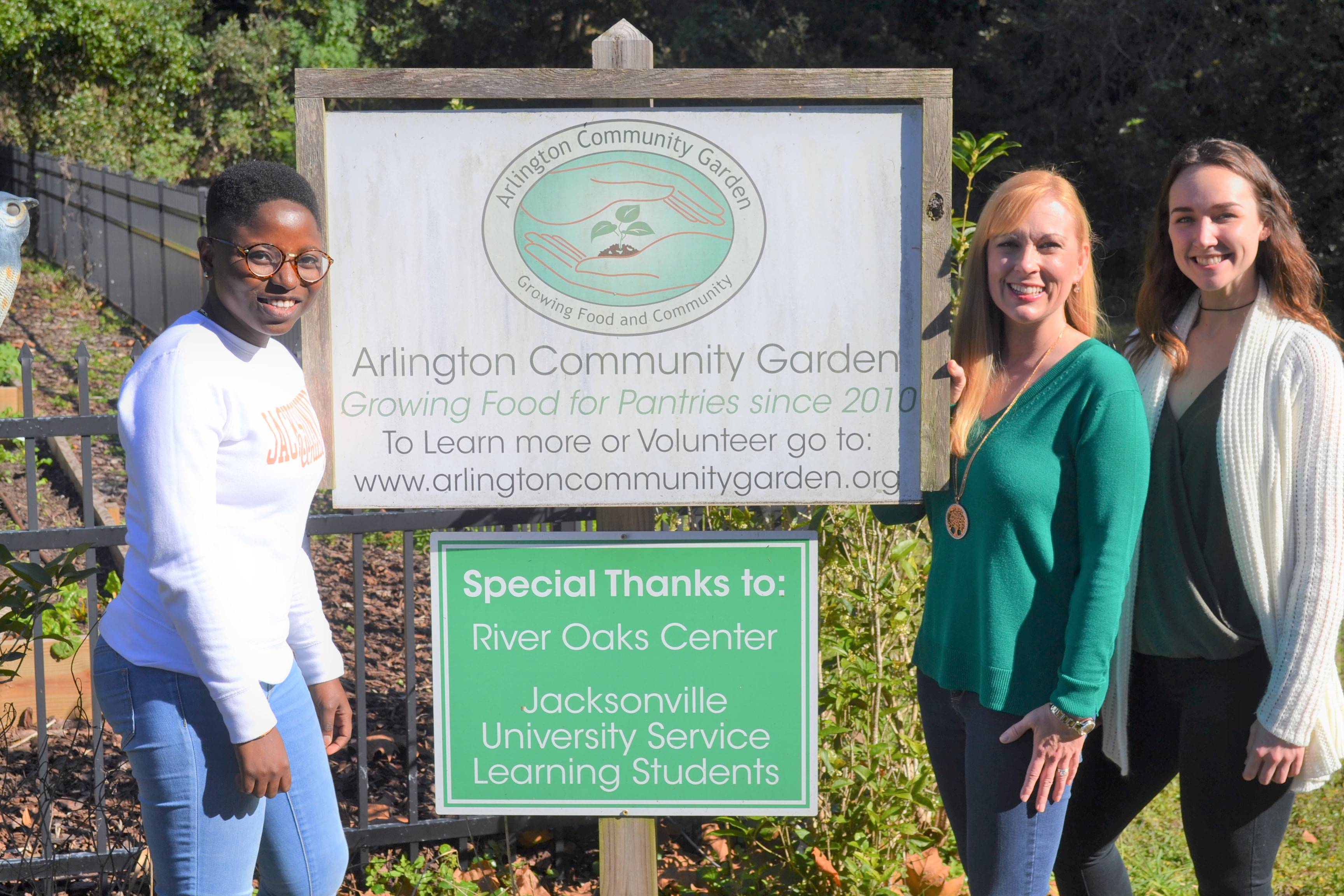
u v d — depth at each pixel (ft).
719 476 8.74
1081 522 7.66
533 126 8.50
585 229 8.58
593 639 9.05
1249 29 47.52
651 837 9.37
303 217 7.32
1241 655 8.25
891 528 10.91
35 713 13.15
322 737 8.36
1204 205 8.27
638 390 8.69
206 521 6.89
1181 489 8.34
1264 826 8.45
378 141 8.52
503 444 8.74
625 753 9.14
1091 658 7.49
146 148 73.31
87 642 13.43
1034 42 54.90
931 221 8.45
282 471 7.45
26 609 10.16
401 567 19.97
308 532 10.69
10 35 67.21
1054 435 7.75
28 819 11.26
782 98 8.47
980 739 8.03
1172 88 47.80
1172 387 8.67
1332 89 44.34
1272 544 8.02
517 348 8.67
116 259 43.75
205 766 7.34
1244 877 8.57
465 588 9.02
